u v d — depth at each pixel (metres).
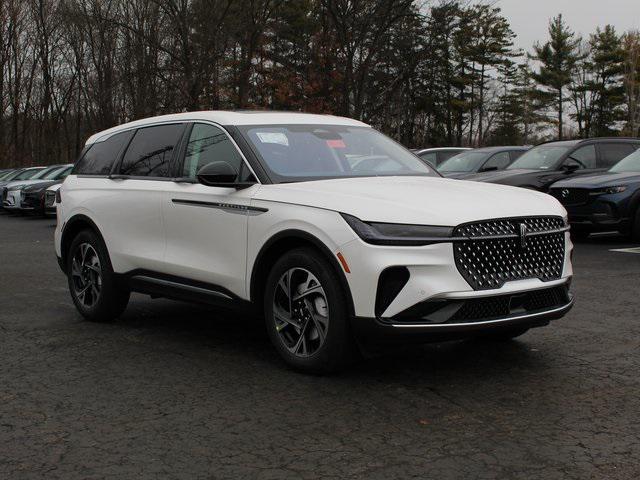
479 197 4.75
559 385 4.62
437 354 5.37
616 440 3.72
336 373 4.88
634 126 69.44
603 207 12.05
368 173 5.54
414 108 61.75
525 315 4.55
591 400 4.33
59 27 50.00
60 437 3.87
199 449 3.68
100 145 7.08
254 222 5.04
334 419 4.07
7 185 25.19
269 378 4.84
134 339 6.02
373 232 4.36
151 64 33.09
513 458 3.51
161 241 5.91
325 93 30.20
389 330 4.32
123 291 6.55
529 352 5.41
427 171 5.94
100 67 41.62
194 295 5.64
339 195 4.69
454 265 4.31
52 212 22.88
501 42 73.88
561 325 6.28
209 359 5.36
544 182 13.52
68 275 7.00
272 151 5.41
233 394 4.53
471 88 73.69
